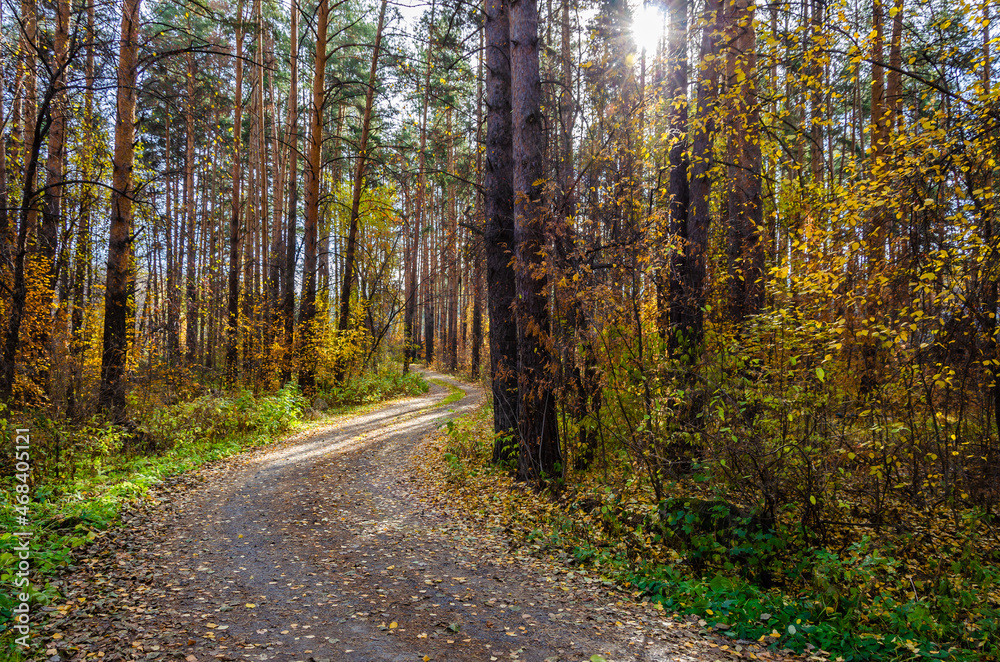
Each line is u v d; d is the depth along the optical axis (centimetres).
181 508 766
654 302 862
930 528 654
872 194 613
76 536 588
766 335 704
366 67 2662
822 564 523
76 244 1386
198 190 3162
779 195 1010
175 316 2008
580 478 891
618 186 905
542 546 646
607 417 866
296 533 687
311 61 2070
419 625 450
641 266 802
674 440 718
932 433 679
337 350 2064
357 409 1983
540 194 888
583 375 867
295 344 1872
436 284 4419
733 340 733
